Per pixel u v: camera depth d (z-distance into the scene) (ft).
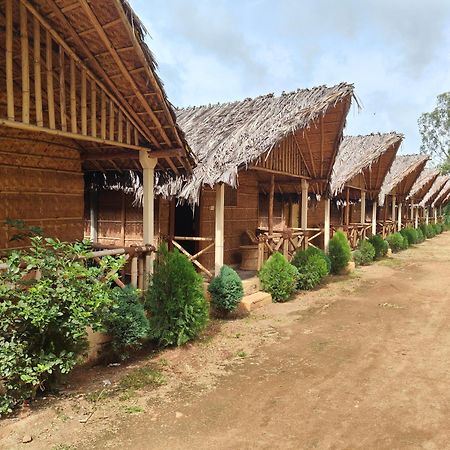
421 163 79.97
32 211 23.77
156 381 18.01
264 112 36.22
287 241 40.68
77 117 19.21
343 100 36.58
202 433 13.92
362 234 64.54
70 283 15.16
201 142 33.88
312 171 43.32
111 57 17.42
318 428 14.37
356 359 21.45
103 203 37.42
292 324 28.12
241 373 19.34
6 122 15.52
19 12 15.64
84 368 19.13
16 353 13.93
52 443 13.01
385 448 13.19
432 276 49.90
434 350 23.03
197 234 37.60
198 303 22.79
